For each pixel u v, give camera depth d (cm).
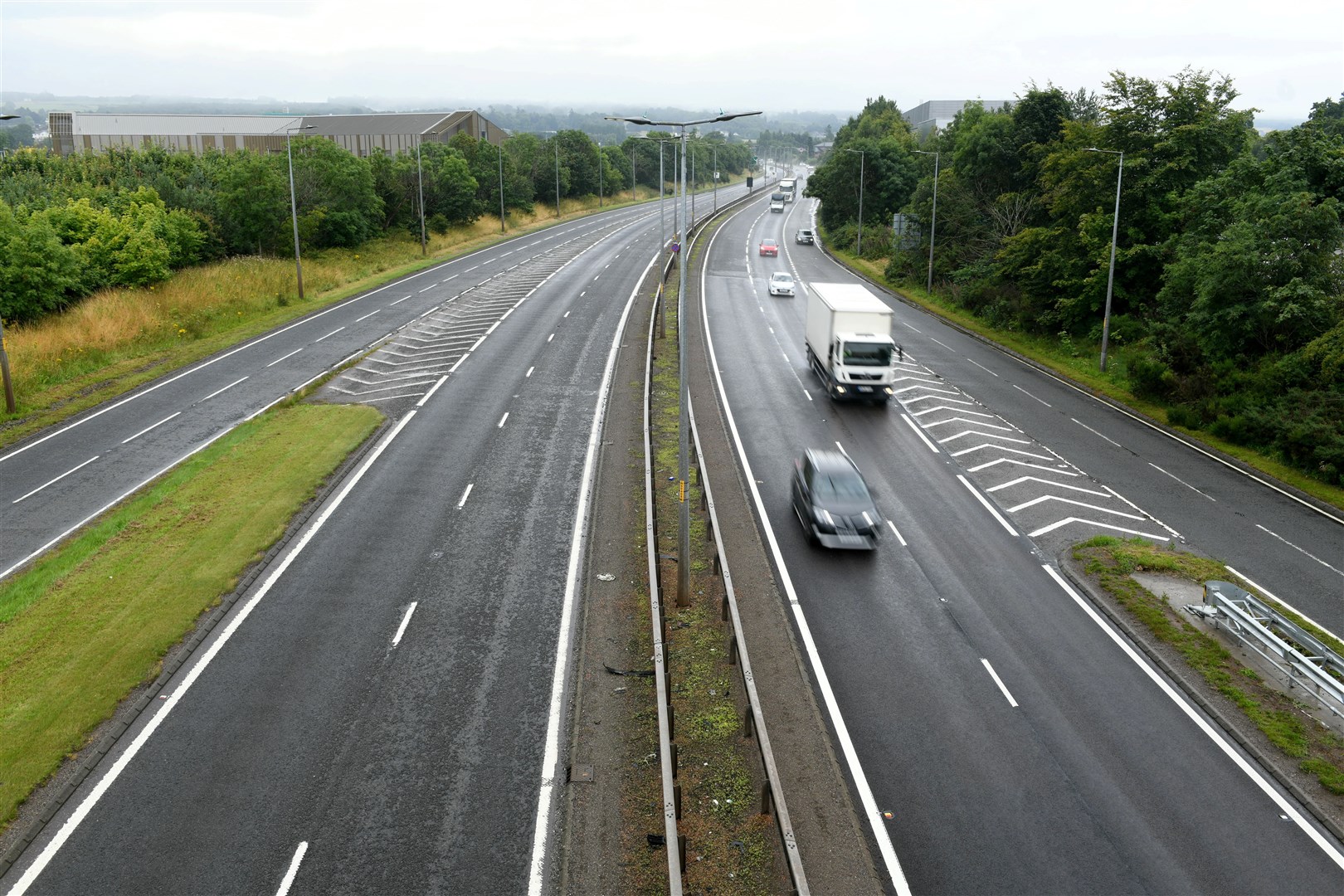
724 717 1761
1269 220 3841
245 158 7919
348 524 2619
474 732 1709
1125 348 4875
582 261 8019
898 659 1994
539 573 2350
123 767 1589
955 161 7419
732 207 13062
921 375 4612
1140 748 1711
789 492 2955
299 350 4750
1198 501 3041
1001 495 3005
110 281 5778
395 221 9531
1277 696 1878
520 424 3569
